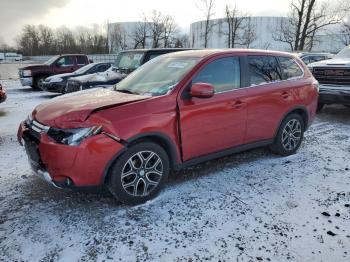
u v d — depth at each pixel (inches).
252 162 192.9
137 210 137.8
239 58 172.1
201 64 156.4
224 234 122.5
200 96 143.5
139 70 185.3
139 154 137.4
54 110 137.9
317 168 185.5
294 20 1127.0
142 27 1726.1
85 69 504.1
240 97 167.3
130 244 116.4
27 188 156.9
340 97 294.5
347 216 135.3
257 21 1585.9
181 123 145.9
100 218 131.7
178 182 164.4
